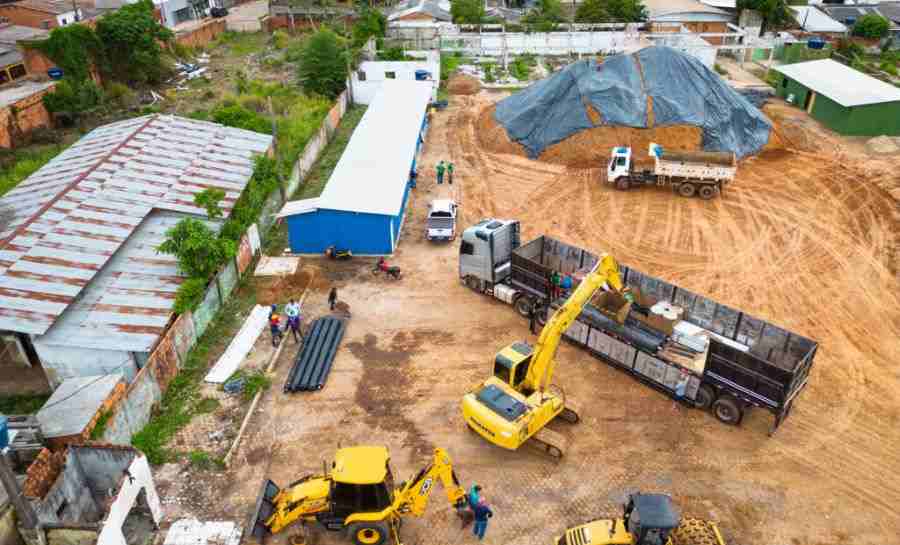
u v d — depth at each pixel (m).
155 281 23.84
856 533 16.22
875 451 18.73
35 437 16.31
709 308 21.47
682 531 14.46
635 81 41.38
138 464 15.40
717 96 41.19
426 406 20.58
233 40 73.50
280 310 25.59
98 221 26.47
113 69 54.12
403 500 15.27
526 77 57.38
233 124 42.19
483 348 23.34
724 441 19.12
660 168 34.81
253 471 18.12
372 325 24.69
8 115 42.06
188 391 21.22
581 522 16.53
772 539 16.05
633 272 23.12
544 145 40.66
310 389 21.19
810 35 68.12
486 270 25.75
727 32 68.69
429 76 52.34
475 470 18.16
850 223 32.19
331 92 51.94
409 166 33.91
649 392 21.14
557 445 18.16
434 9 75.19
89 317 21.64
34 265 23.25
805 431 19.47
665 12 70.38
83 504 16.20
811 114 46.53
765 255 29.44
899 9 77.19
